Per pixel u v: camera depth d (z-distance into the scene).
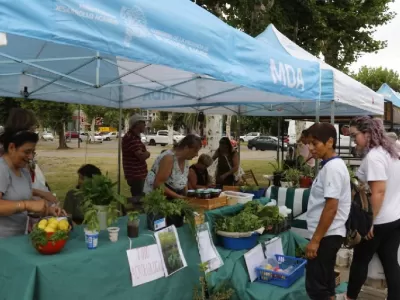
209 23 2.80
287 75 3.79
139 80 5.22
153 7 2.31
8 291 2.37
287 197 5.16
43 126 28.38
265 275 3.78
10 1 1.63
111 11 2.04
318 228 2.89
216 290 3.45
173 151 4.12
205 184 5.67
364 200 3.16
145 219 3.32
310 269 3.03
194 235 3.30
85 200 2.71
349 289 3.74
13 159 2.61
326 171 2.89
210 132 9.48
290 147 10.32
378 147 3.48
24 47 3.76
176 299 3.11
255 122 20.45
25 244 2.59
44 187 3.71
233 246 3.83
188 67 2.49
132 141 6.16
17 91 5.36
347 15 10.73
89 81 5.15
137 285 2.78
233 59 3.03
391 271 3.53
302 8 10.23
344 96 5.04
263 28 8.43
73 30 1.84
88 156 23.08
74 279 2.41
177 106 7.49
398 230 3.54
